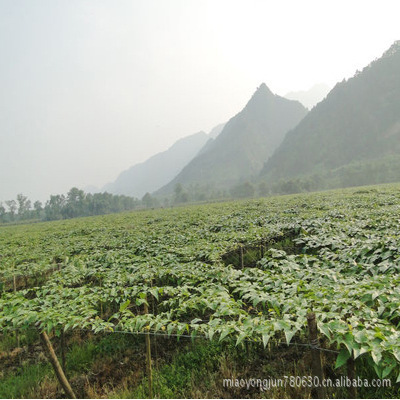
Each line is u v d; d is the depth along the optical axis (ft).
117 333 24.32
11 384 19.63
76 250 52.01
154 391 16.81
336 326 13.80
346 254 27.45
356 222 45.11
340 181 483.92
